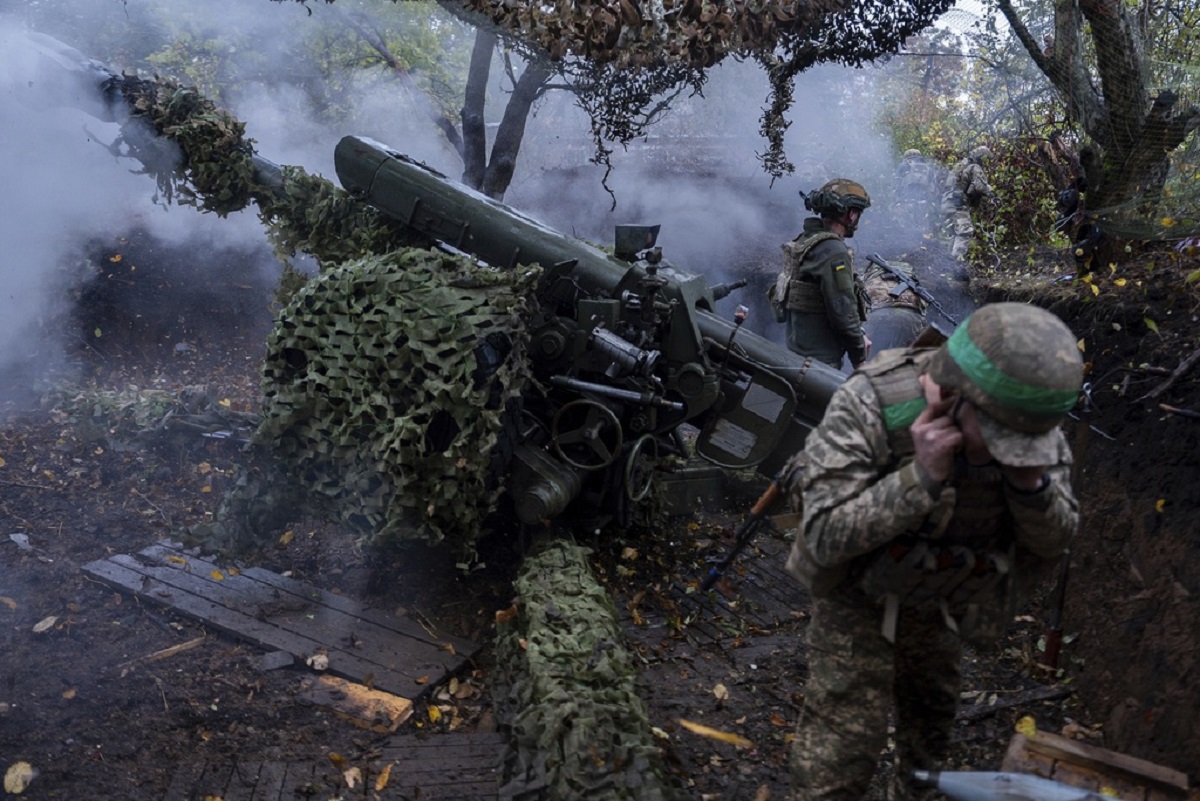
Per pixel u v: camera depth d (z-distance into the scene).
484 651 4.19
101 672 3.82
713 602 4.71
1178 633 3.29
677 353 4.80
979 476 2.29
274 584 4.52
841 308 5.56
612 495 4.95
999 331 2.10
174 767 3.36
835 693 2.57
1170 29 5.55
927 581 2.38
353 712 3.68
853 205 5.70
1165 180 5.43
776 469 4.95
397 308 4.18
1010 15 5.58
